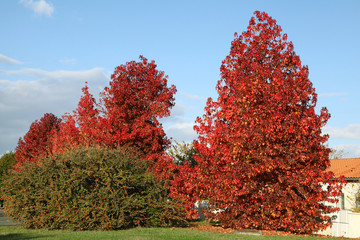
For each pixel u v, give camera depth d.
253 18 18.56
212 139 17.95
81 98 24.86
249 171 16.50
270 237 15.08
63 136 27.94
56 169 17.89
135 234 15.08
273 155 16.78
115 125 23.70
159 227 18.55
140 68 25.17
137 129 23.62
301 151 16.69
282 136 16.72
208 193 18.38
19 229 17.34
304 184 17.03
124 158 18.61
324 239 15.38
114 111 23.83
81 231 16.44
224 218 18.23
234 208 17.33
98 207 16.81
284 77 17.86
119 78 24.52
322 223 17.69
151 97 25.25
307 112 17.30
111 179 17.36
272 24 18.42
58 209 17.02
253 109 17.05
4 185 18.70
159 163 23.11
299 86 17.28
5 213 18.50
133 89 24.92
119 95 23.94
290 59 18.20
